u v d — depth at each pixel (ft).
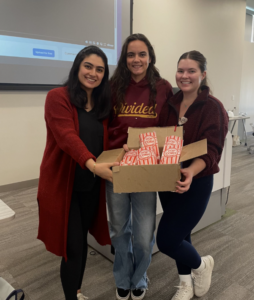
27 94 9.96
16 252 6.33
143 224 4.16
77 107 3.81
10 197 9.47
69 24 10.19
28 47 9.40
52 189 3.83
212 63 17.67
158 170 3.02
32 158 10.56
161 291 5.06
